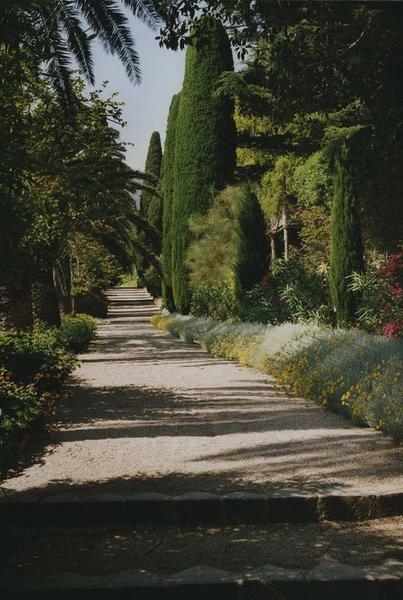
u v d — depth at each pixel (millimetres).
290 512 4602
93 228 18938
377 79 10039
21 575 3693
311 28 9695
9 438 4902
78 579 3594
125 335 25406
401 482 4953
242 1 8672
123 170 16188
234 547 4102
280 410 8188
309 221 20906
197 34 8680
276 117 11945
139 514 4586
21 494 4766
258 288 17594
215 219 22859
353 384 7754
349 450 5961
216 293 21969
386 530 4387
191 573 3643
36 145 8586
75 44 5375
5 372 7430
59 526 4543
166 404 8859
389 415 6441
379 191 17453
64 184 10219
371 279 12359
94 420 7723
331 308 14492
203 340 18359
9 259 5180
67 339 16578
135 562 3879
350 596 3508
